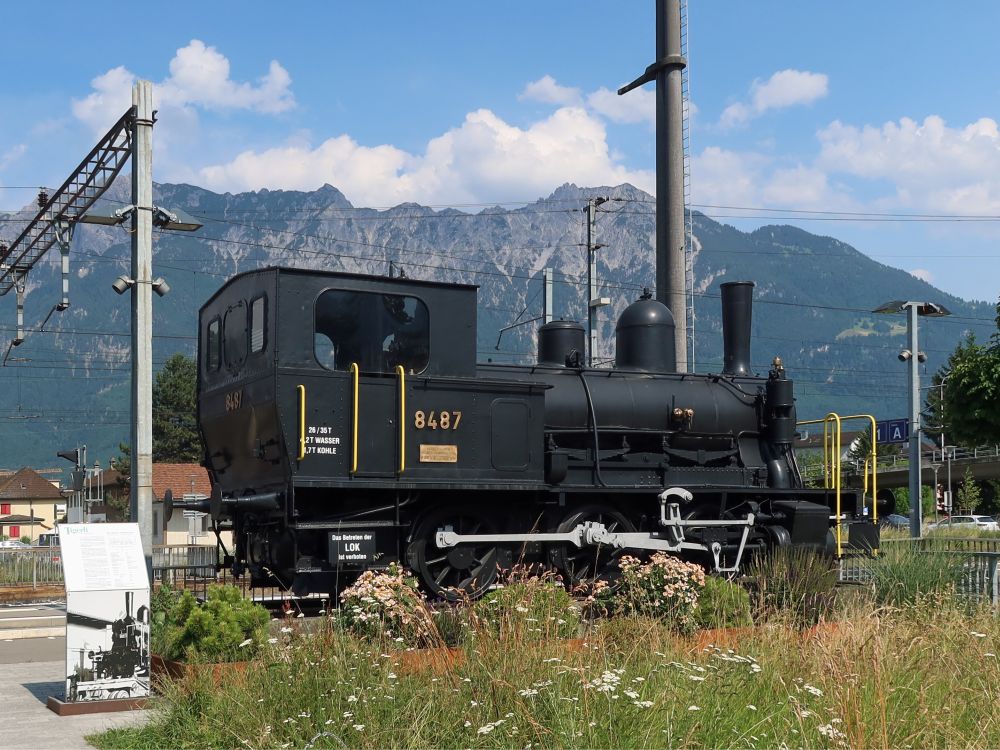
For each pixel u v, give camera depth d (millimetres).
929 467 66188
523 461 13469
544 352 15547
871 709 7012
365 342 12539
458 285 13250
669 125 20344
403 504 12461
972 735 7180
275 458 12180
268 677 7551
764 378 17000
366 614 9141
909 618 11188
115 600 8906
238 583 14641
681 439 15695
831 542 15711
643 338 16234
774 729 6859
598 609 11039
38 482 100188
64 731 8023
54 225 20219
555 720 6605
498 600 9547
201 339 14586
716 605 10727
